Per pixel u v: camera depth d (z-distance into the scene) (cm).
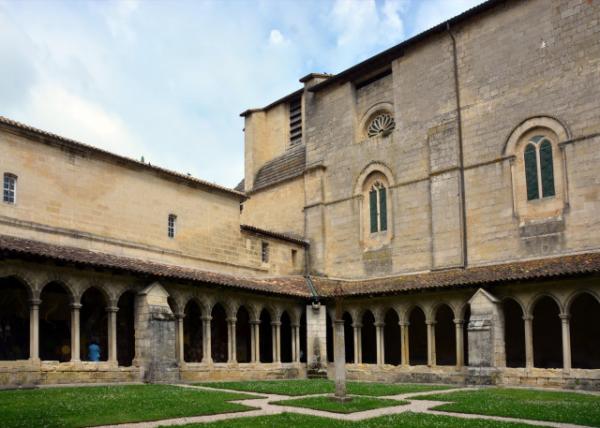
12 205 2670
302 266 4322
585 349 3250
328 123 4469
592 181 3112
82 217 2964
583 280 2752
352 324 3641
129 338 3078
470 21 3694
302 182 4572
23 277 2356
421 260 3750
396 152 3984
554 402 1991
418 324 3934
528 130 3384
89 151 3027
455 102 3700
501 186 3447
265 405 1873
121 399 1866
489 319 2952
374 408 1841
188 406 1758
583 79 3200
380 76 4234
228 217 3803
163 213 3397
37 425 1361
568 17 3294
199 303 3122
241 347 3750
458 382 3092
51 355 2830
